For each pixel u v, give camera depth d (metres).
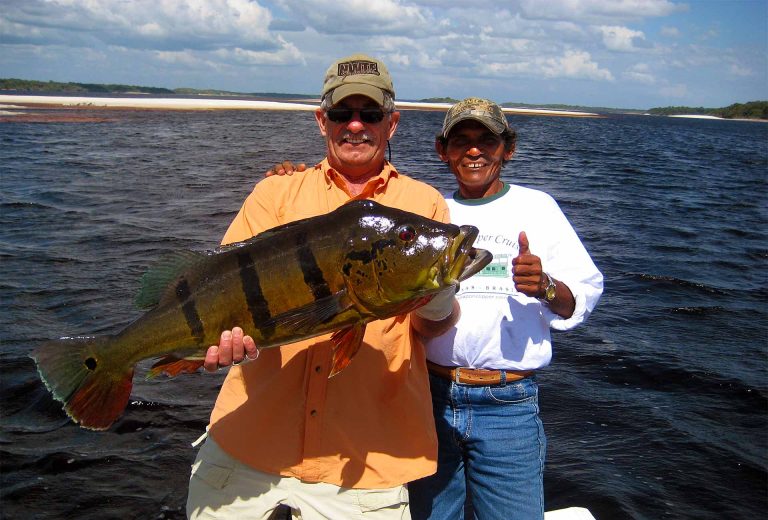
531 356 3.71
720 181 28.14
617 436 6.10
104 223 14.66
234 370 3.36
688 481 5.40
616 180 26.67
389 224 2.86
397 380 3.21
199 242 13.09
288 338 2.90
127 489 5.29
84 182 20.45
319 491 3.15
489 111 3.76
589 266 3.76
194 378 7.22
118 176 22.05
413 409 3.24
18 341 7.94
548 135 63.50
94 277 10.62
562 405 6.68
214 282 2.89
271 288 2.85
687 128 114.31
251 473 3.22
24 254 11.92
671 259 12.88
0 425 6.15
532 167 31.00
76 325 8.53
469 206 3.93
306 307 2.85
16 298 9.51
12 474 5.42
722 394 7.02
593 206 19.36
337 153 3.33
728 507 5.09
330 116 3.29
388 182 3.41
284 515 4.96
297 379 3.19
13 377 7.02
